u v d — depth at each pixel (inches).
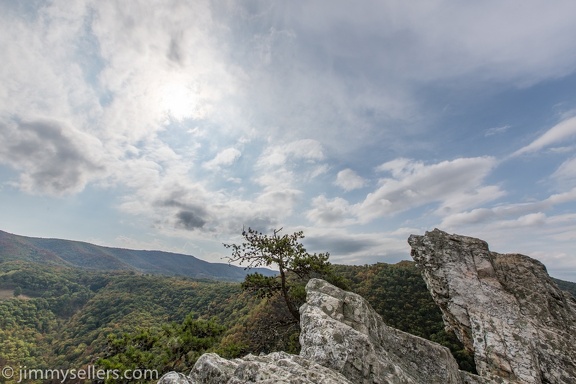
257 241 756.0
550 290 519.2
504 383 390.3
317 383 193.6
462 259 585.3
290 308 717.3
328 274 752.3
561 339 436.8
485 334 461.1
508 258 584.1
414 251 642.8
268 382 183.3
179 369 551.2
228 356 590.6
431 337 1417.3
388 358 292.0
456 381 341.7
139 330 580.1
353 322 325.7
